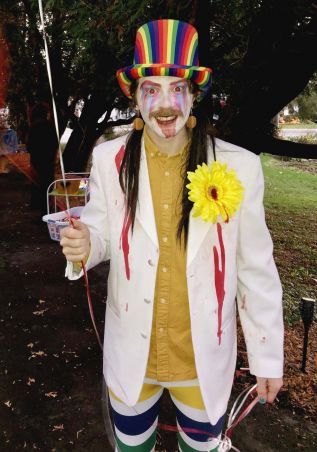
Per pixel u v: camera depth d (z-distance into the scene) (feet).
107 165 4.45
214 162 4.19
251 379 9.65
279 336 4.54
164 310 4.50
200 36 9.73
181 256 4.34
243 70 10.63
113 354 4.80
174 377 4.74
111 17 8.73
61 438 8.07
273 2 9.41
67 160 22.90
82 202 14.12
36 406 8.90
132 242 4.32
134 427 5.09
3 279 15.25
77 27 9.16
